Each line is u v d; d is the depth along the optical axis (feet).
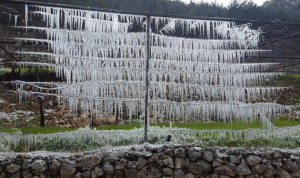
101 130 9.62
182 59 9.69
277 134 10.12
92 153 8.24
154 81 9.36
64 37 8.74
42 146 8.79
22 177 7.58
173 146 8.64
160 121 12.22
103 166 8.03
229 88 9.91
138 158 8.28
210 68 10.03
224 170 8.59
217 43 10.00
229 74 10.00
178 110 9.47
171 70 9.52
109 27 9.19
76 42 8.86
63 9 8.54
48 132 10.09
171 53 9.52
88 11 8.75
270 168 8.85
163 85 9.46
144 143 8.96
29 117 12.36
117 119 11.87
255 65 11.27
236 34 10.42
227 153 8.80
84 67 9.01
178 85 9.55
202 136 9.91
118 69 9.14
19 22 11.66
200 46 9.80
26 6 8.14
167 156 8.44
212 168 8.64
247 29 10.66
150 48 9.34
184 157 8.55
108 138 9.16
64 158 8.00
